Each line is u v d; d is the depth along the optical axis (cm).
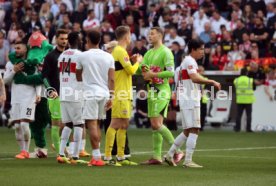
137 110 5094
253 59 5031
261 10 5441
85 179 2227
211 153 3278
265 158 3022
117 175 2338
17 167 2580
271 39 5200
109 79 2655
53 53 2925
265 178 2281
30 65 3016
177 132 4666
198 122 2636
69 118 2747
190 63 2616
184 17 5469
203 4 5544
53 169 2511
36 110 3042
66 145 2938
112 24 5553
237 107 4881
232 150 3447
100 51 2659
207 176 2328
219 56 5116
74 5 6009
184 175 2353
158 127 2747
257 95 5031
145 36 5472
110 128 2714
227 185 2111
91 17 5559
